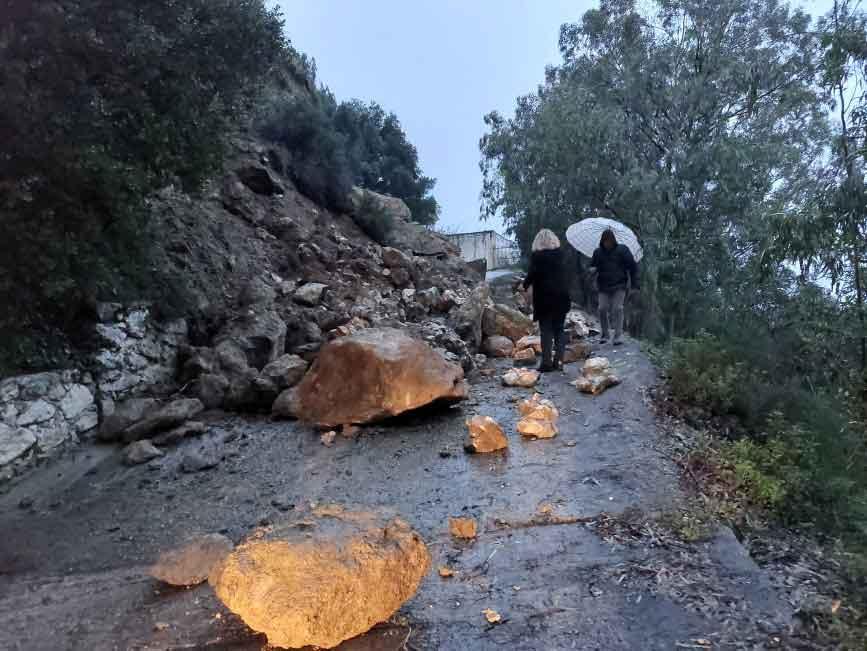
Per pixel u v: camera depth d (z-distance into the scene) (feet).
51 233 18.56
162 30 21.06
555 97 61.93
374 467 18.99
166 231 31.37
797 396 24.22
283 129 51.67
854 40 31.99
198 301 30.27
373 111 92.07
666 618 10.69
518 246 73.00
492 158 68.03
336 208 52.49
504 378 26.63
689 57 60.75
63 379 21.98
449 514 15.39
